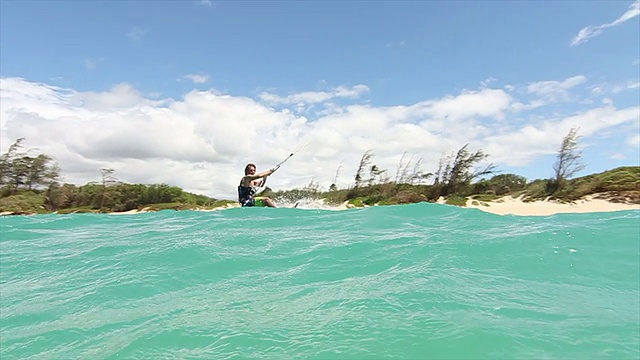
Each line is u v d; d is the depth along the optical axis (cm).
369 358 233
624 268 402
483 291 342
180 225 853
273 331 283
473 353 234
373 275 409
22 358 285
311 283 400
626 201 1412
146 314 345
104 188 2636
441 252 478
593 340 248
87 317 352
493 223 706
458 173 2039
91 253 600
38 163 2756
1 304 400
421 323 277
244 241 616
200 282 430
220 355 253
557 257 444
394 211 912
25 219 1127
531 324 271
